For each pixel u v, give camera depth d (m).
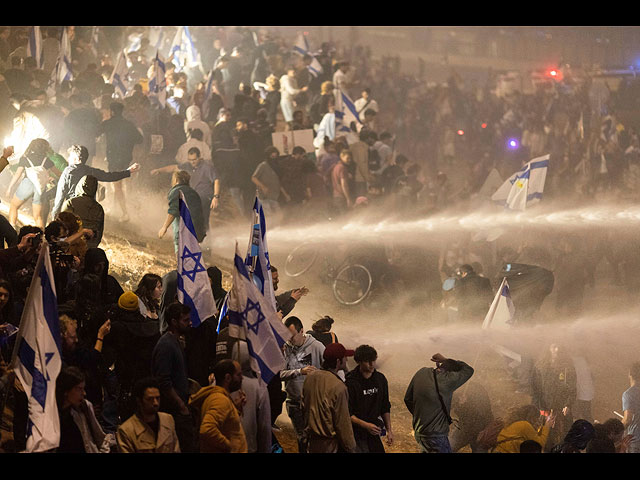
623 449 12.67
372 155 24.59
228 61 30.98
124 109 21.70
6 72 19.52
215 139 23.25
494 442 12.02
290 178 22.84
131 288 16.22
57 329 8.27
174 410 8.95
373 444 10.70
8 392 8.36
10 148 11.96
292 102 28.81
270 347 9.55
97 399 9.09
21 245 10.07
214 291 11.10
